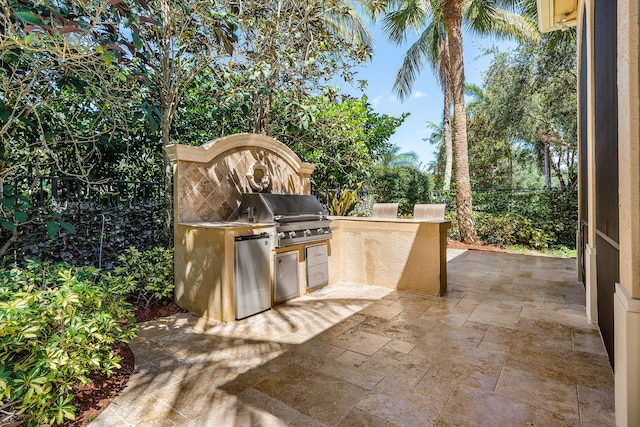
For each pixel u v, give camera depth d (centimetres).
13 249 336
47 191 402
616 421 176
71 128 398
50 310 190
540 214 870
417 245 432
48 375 163
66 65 281
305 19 487
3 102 285
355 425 177
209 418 183
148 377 227
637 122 160
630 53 161
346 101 587
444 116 1491
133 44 312
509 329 309
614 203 226
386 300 401
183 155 373
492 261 655
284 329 313
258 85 500
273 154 484
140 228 449
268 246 369
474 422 178
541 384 215
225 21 416
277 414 187
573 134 1060
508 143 1364
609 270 247
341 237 499
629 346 160
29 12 201
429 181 1175
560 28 511
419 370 235
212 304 339
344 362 247
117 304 255
